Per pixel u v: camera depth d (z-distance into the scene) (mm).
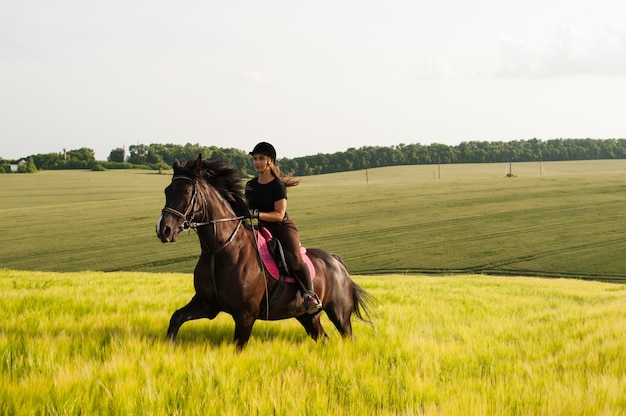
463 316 11703
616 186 94188
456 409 4625
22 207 95188
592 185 96500
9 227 70875
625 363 6609
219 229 6445
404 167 197625
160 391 4621
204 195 6395
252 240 6812
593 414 4660
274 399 4543
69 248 58594
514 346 8203
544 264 50938
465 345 7996
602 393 5168
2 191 118438
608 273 47656
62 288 12969
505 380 5875
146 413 4160
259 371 5551
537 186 97688
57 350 5691
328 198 92062
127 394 4445
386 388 5258
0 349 5500
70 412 4027
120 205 88625
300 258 6957
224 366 5395
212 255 6504
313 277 7223
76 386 4504
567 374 6070
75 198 108312
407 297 14562
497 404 4863
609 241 58594
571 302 17469
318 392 4852
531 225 67312
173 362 5406
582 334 9211
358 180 158125
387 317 10656
